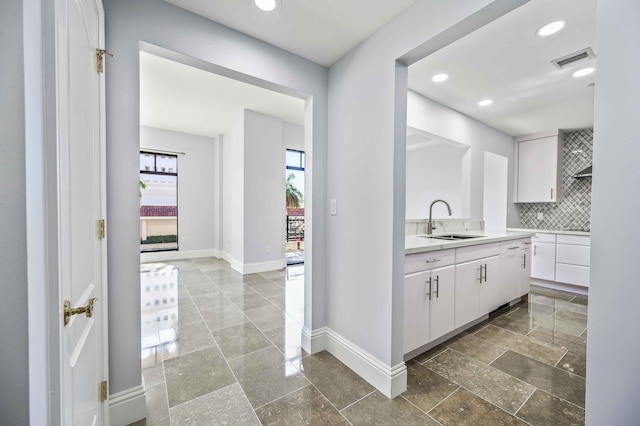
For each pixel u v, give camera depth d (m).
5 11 0.50
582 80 2.43
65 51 0.66
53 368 0.56
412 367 1.89
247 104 4.13
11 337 0.50
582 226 3.93
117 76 1.31
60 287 0.58
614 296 0.75
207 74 3.11
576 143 3.99
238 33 1.69
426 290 1.96
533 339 2.30
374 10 1.53
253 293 3.51
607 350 0.77
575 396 1.59
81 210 0.88
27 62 0.52
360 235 1.83
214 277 4.30
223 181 5.94
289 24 1.64
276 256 4.89
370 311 1.75
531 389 1.66
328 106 2.12
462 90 2.65
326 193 2.14
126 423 1.35
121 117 1.32
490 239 2.54
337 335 2.03
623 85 0.72
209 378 1.76
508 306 3.09
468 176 3.46
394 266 1.61
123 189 1.33
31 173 0.52
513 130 3.95
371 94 1.74
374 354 1.71
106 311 1.22
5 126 0.50
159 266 5.09
